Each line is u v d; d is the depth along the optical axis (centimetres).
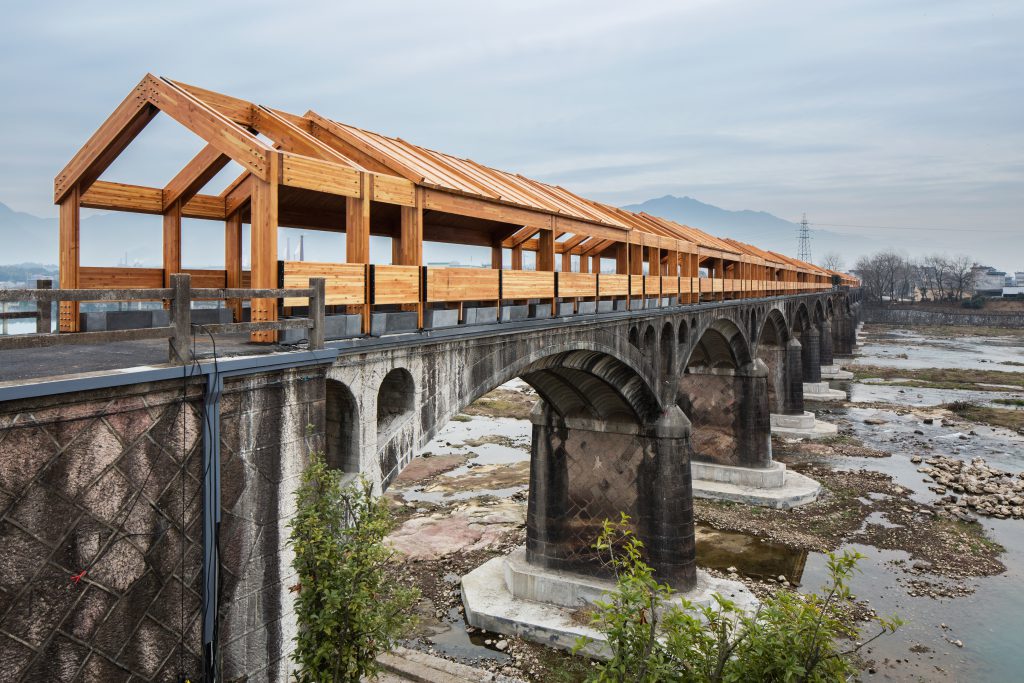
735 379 4166
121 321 1330
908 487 4194
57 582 697
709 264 3988
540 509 2786
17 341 649
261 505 920
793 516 3706
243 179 1600
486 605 2559
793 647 1058
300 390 971
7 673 662
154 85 1078
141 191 1414
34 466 671
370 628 948
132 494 761
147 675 787
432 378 1354
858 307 15412
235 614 892
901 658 2292
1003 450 5078
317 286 984
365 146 1341
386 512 998
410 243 1309
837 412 6425
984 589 2831
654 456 2647
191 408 820
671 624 1112
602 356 2289
